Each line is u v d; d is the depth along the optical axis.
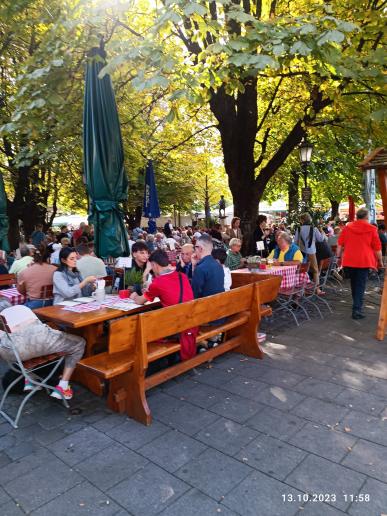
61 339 3.68
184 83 4.93
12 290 5.90
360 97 8.66
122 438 3.19
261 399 3.81
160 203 27.33
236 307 4.61
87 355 4.12
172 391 4.02
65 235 13.89
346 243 6.57
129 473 2.74
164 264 4.28
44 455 2.97
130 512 2.38
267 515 2.33
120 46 5.22
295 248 7.42
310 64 6.43
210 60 5.51
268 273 6.15
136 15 9.19
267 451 2.96
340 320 6.63
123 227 5.51
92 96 5.15
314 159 14.94
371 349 5.16
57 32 6.01
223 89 8.15
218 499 2.47
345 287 9.84
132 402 3.50
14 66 9.96
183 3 4.38
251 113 8.34
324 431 3.22
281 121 12.95
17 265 6.81
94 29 5.74
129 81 7.76
